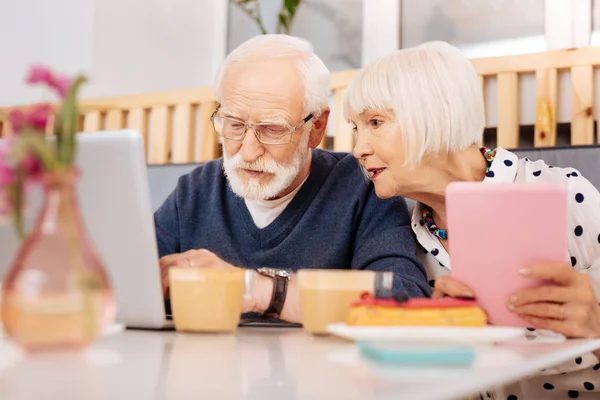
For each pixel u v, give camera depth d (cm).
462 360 59
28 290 55
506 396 131
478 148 133
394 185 128
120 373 53
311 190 150
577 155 145
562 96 215
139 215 83
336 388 49
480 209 85
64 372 53
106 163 82
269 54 137
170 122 271
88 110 283
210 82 334
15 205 55
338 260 146
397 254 129
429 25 281
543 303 85
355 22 298
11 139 55
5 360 57
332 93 264
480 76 218
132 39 309
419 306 69
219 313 85
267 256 147
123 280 86
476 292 86
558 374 127
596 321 87
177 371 56
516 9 263
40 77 54
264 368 58
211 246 152
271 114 134
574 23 249
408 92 122
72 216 57
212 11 333
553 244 84
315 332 85
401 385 50
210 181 159
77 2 298
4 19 308
